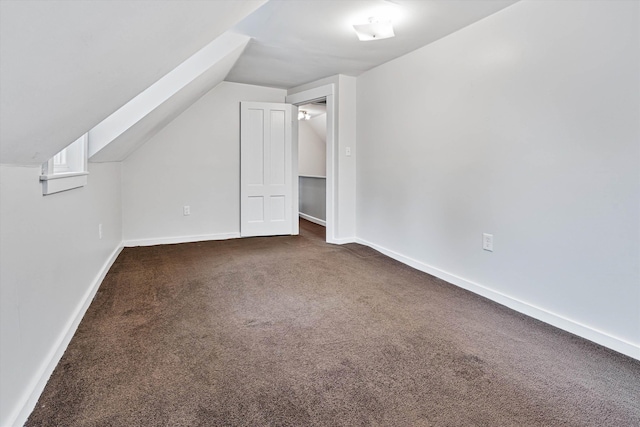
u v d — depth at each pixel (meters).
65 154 2.24
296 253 3.94
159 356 1.76
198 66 2.77
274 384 1.55
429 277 3.12
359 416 1.35
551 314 2.19
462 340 1.97
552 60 2.12
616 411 1.40
